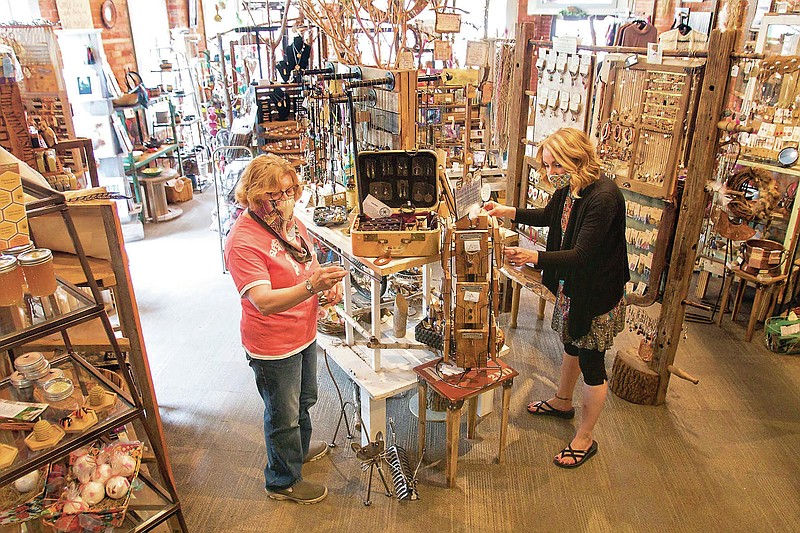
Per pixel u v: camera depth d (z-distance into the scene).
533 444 2.83
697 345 3.74
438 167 2.60
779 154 3.62
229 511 2.44
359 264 2.56
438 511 2.43
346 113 3.00
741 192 3.84
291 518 2.40
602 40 6.28
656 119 2.82
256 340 2.14
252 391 3.26
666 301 2.94
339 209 2.80
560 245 2.60
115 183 5.48
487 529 2.34
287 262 2.13
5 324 1.63
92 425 1.79
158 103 6.73
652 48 2.95
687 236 2.78
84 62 5.08
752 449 2.80
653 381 3.06
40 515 1.77
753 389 3.27
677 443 2.84
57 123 3.59
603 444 2.83
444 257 2.33
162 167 6.43
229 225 4.80
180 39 6.94
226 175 4.70
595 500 2.49
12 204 1.53
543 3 6.43
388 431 2.83
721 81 2.53
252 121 4.38
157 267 4.93
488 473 2.64
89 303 1.75
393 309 2.88
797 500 2.49
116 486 1.85
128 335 2.11
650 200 2.97
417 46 4.09
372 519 2.39
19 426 1.75
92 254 2.13
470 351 2.40
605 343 2.51
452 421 2.40
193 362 3.53
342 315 2.80
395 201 2.58
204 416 3.04
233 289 4.52
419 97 3.00
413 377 2.61
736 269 3.81
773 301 3.87
